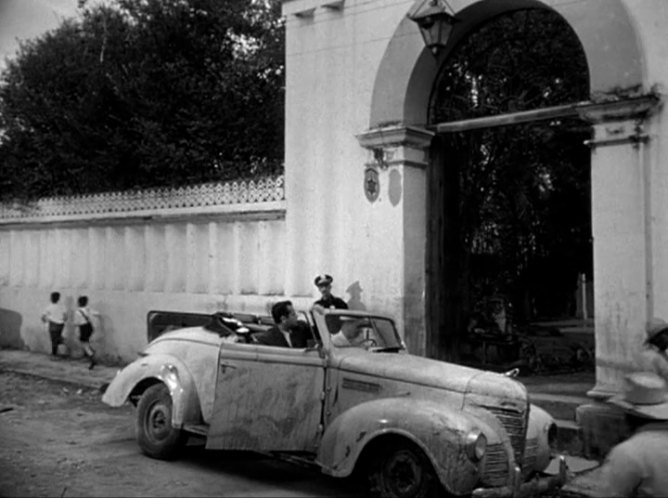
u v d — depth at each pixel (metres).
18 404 10.72
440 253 10.54
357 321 7.26
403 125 9.80
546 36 10.10
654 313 7.70
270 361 6.78
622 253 7.89
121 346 13.54
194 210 12.33
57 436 8.69
